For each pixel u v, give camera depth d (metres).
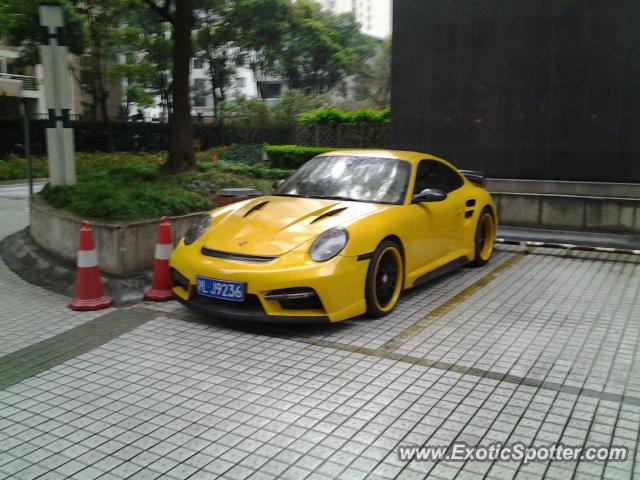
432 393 3.45
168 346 4.22
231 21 33.34
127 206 6.21
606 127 8.92
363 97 43.22
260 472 2.65
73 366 3.88
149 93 33.00
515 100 9.50
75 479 2.61
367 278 4.61
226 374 3.72
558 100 9.20
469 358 4.00
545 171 9.41
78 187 7.42
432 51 10.03
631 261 7.14
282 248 4.45
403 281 5.16
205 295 4.51
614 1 8.66
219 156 24.25
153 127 32.81
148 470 2.67
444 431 3.01
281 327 4.61
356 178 5.59
